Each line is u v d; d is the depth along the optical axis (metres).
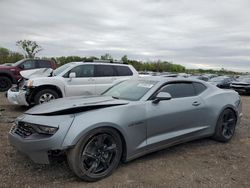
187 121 4.69
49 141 3.31
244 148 5.09
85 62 9.10
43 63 14.51
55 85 8.35
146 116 4.09
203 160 4.39
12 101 8.52
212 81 21.66
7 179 3.49
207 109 5.02
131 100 4.27
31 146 3.38
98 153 3.61
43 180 3.51
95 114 3.62
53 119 3.48
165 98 4.21
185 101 4.72
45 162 3.41
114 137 3.72
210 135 5.20
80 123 3.45
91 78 8.95
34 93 8.16
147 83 4.72
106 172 3.64
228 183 3.58
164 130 4.36
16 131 3.72
